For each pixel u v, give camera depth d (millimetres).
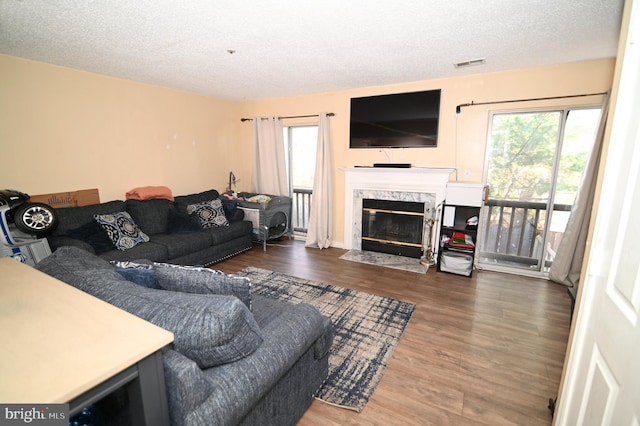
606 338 931
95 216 3062
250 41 2424
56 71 3037
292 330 1375
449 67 3131
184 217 3795
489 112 3422
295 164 5098
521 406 1660
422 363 2010
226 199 4578
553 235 3404
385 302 2846
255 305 1932
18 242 2494
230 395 1008
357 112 4156
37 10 1899
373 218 4340
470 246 3422
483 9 1921
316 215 4555
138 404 857
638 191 831
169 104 4141
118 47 2549
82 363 753
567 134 3160
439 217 3811
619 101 971
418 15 1997
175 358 943
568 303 2826
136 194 3736
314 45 2514
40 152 2994
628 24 950
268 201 4531
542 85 3143
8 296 1127
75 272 1395
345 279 3393
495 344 2211
